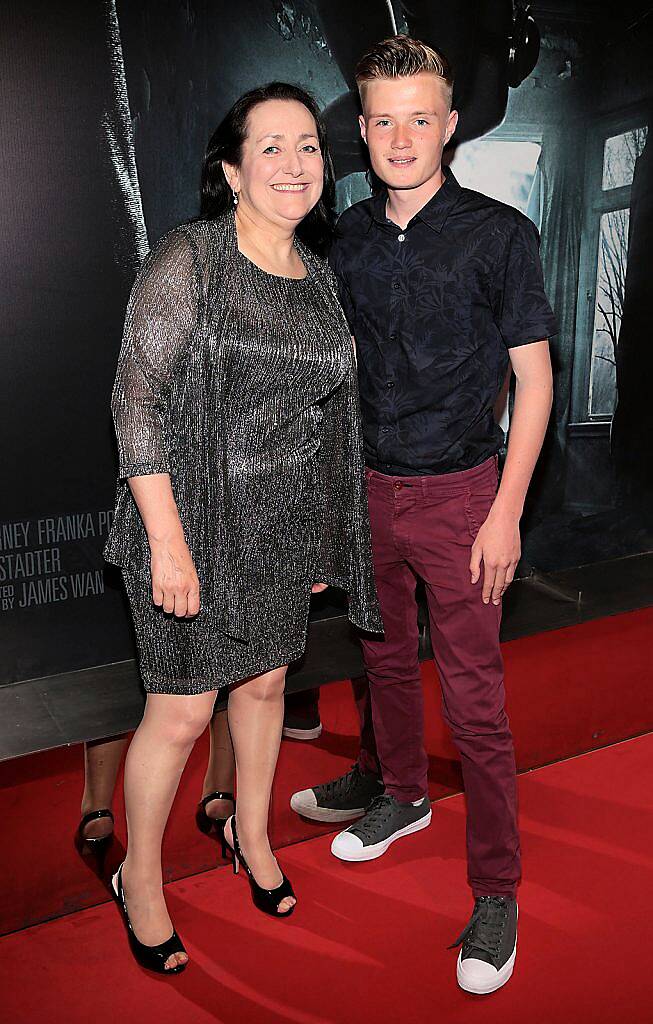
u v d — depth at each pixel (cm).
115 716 254
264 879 230
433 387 209
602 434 346
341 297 220
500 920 217
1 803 228
